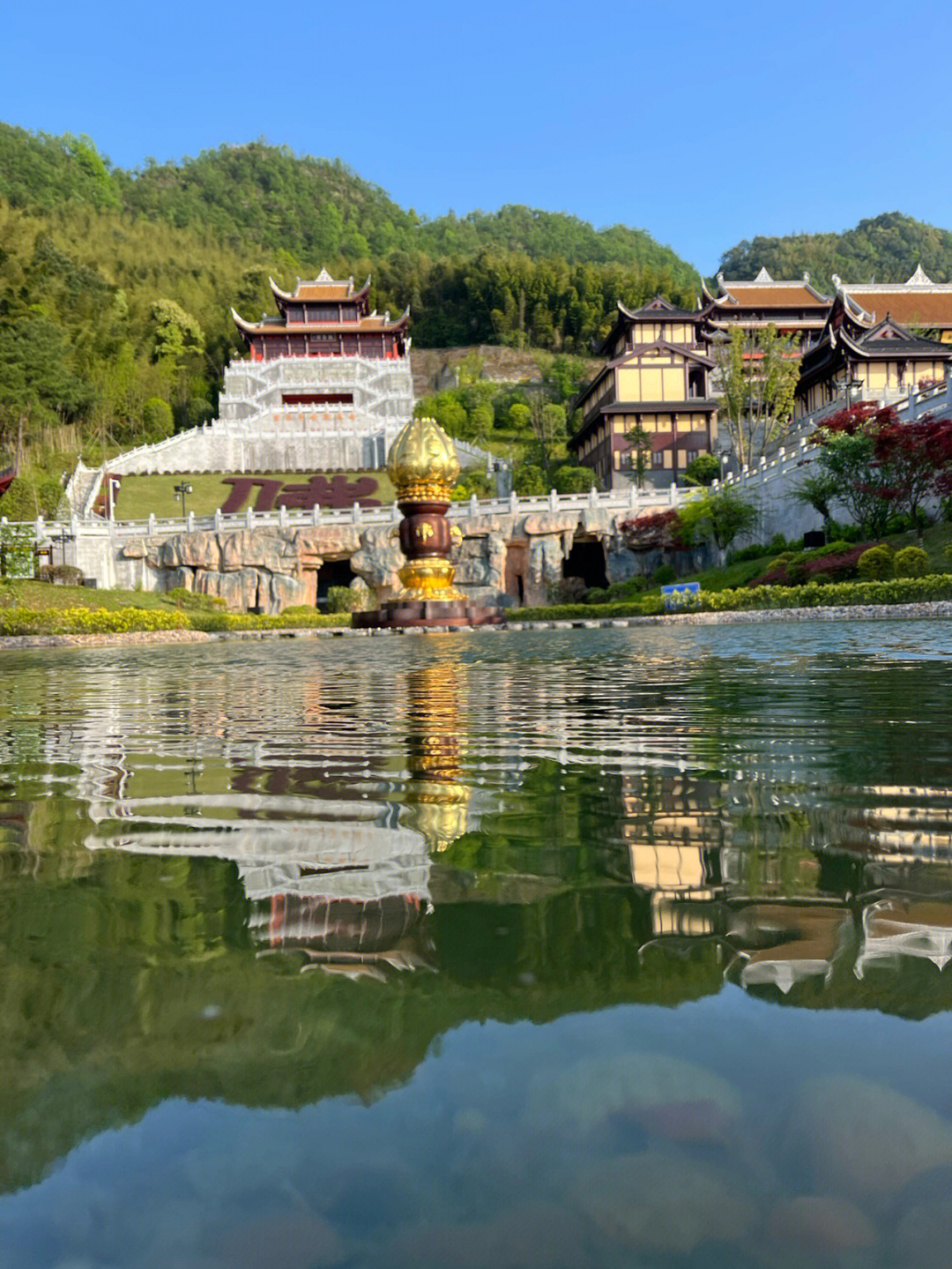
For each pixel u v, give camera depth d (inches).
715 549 1835.6
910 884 68.4
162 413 3299.7
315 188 6978.4
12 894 71.2
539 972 51.8
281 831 93.2
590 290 4630.9
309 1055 42.1
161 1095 38.6
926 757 128.0
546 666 396.8
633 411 2218.3
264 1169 33.3
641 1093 37.6
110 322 3523.6
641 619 1254.9
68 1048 43.5
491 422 3292.3
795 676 280.2
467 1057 40.5
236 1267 28.3
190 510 2303.2
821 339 2316.7
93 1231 30.2
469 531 1884.8
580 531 1867.6
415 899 67.4
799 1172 32.3
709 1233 28.5
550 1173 32.7
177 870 78.3
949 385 1212.5
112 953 56.7
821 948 54.4
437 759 141.0
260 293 4210.1
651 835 86.7
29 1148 35.1
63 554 1861.5
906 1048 40.8
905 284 2642.7
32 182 5162.4
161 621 1362.0
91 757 157.8
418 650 636.1
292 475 2699.3
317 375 3002.0
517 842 85.3
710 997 47.4
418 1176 32.1
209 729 195.6
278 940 58.4
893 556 1072.8
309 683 347.6
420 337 4685.0
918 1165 31.6
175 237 5078.7
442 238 7096.5
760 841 82.8
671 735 160.2
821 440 1310.3
